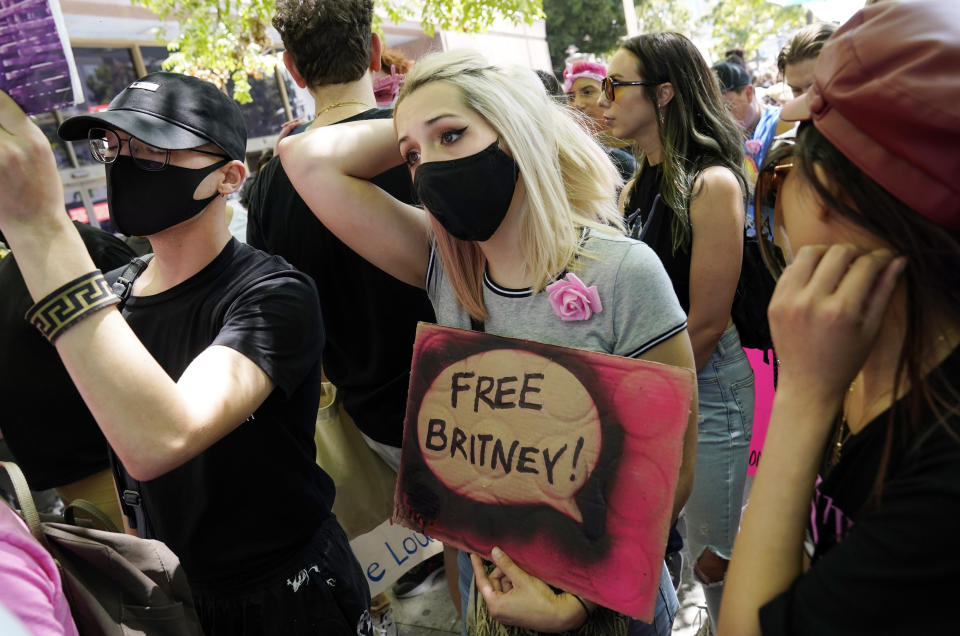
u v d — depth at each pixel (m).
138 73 8.82
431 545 2.15
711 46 16.36
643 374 1.10
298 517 1.52
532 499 1.21
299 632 1.53
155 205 1.38
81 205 8.48
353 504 2.04
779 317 0.80
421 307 1.95
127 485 1.57
